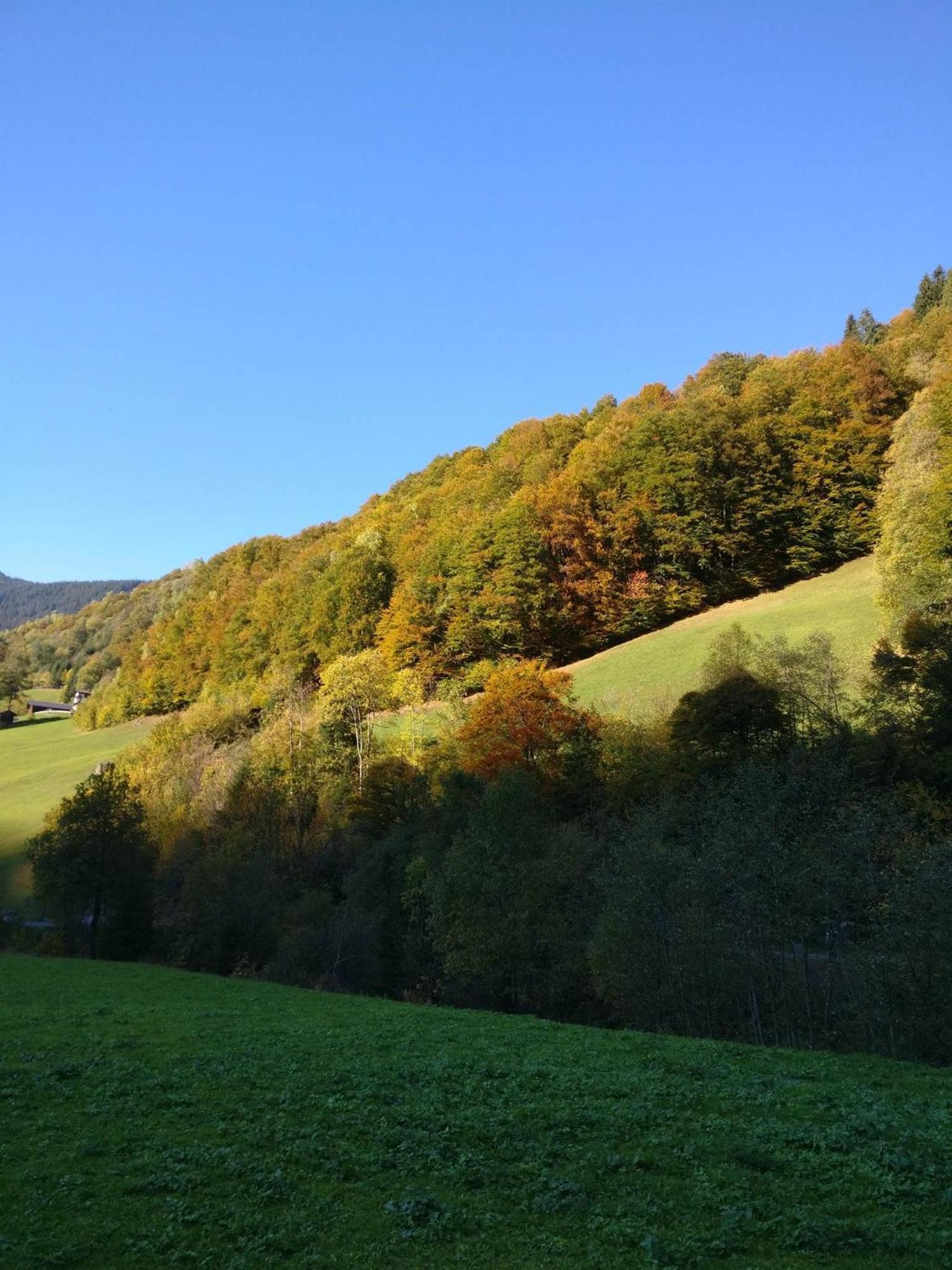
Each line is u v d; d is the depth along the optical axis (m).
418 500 155.25
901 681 46.66
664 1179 12.36
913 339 131.38
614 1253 10.09
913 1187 11.88
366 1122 14.76
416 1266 9.76
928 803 39.16
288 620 130.62
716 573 102.12
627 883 33.56
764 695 52.75
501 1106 15.86
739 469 102.06
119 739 140.62
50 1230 10.37
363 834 68.25
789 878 28.95
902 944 25.75
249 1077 17.88
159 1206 11.16
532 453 146.38
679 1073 18.94
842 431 102.69
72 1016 27.27
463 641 99.75
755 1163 12.89
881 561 71.38
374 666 94.75
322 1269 9.64
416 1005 32.62
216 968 56.22
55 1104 15.59
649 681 79.06
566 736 64.31
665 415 111.00
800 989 31.39
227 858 61.22
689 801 45.00
